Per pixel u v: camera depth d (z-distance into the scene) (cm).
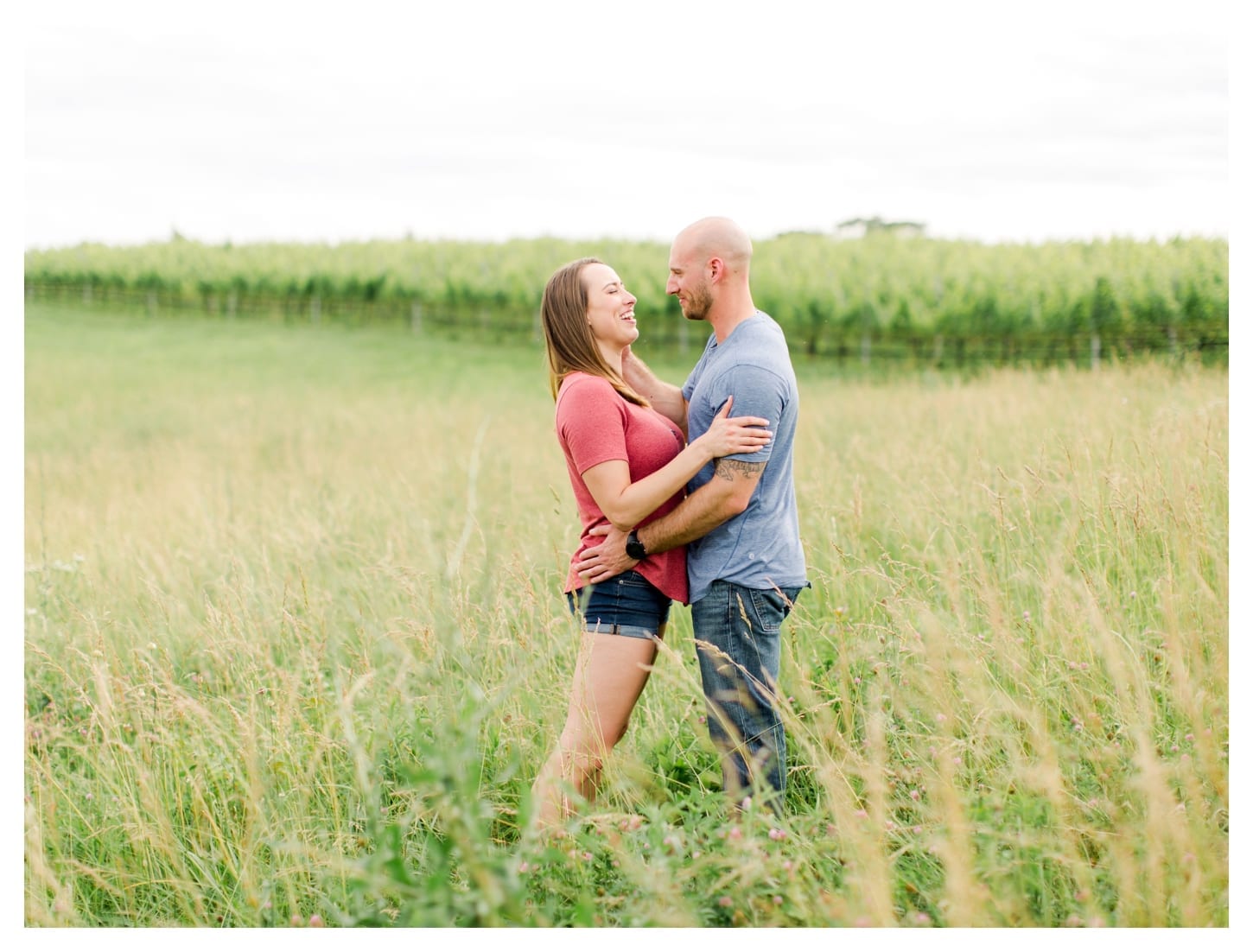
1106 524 397
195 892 279
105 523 738
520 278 2956
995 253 2428
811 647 370
